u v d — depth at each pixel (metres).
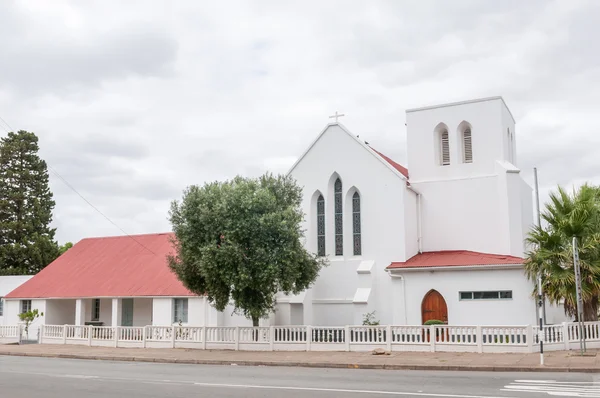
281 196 31.22
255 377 18.72
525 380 16.95
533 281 27.42
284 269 28.34
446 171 35.94
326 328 27.34
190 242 28.94
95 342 33.97
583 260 25.17
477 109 35.50
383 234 33.97
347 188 35.22
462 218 35.16
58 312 43.09
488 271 30.30
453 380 17.16
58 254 63.69
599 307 29.05
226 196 28.39
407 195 34.44
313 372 20.31
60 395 15.07
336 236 35.44
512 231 33.56
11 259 61.12
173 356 26.72
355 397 14.01
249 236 28.11
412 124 37.12
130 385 16.91
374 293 33.38
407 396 14.02
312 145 36.53
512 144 38.34
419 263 32.34
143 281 39.44
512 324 29.55
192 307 36.25
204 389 15.82
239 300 28.75
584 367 19.28
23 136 65.12
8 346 34.94
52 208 65.94
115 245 46.22
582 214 26.12
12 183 64.12
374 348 26.14
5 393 15.55
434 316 31.39
